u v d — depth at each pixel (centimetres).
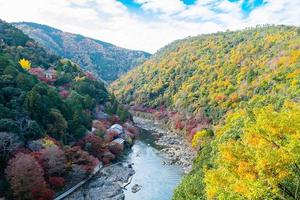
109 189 6894
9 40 12769
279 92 8188
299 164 1886
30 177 5747
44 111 7656
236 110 10088
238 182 2075
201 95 14050
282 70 10306
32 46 13400
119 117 12544
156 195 6744
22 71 9100
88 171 7356
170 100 16775
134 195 6719
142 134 12719
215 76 14875
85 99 11088
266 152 1927
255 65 13112
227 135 5984
